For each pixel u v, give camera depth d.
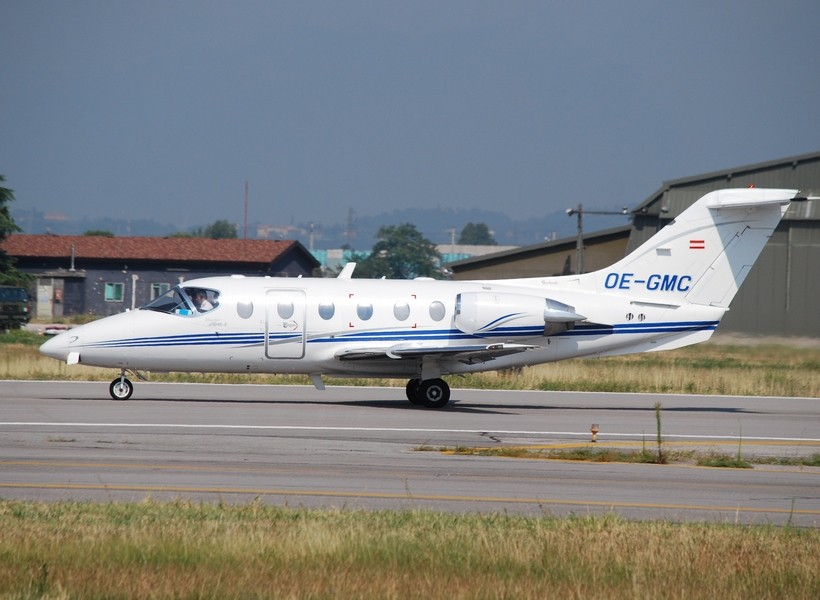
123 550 35.78
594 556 37.12
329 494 49.28
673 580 34.84
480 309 87.75
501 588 32.88
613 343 91.31
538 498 50.09
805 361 165.00
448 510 46.53
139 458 57.78
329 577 33.59
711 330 91.94
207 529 39.34
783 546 39.41
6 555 35.12
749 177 199.62
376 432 71.50
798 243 191.25
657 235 91.56
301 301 87.56
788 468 62.28
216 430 69.81
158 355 86.31
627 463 62.03
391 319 88.19
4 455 57.44
